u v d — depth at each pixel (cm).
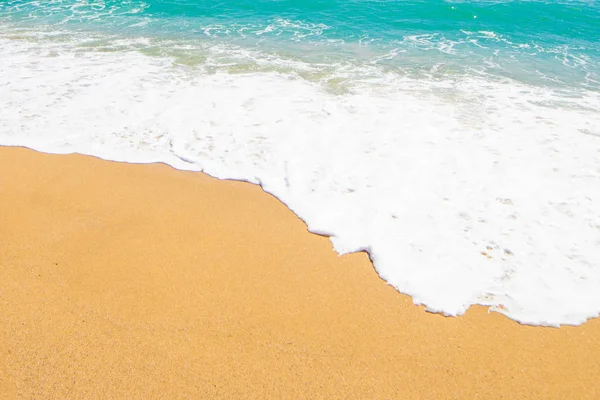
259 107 830
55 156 677
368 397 369
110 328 418
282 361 395
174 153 690
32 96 855
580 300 454
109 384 371
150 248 514
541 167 655
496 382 383
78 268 484
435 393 373
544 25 1408
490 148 703
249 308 445
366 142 717
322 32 1325
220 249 517
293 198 597
